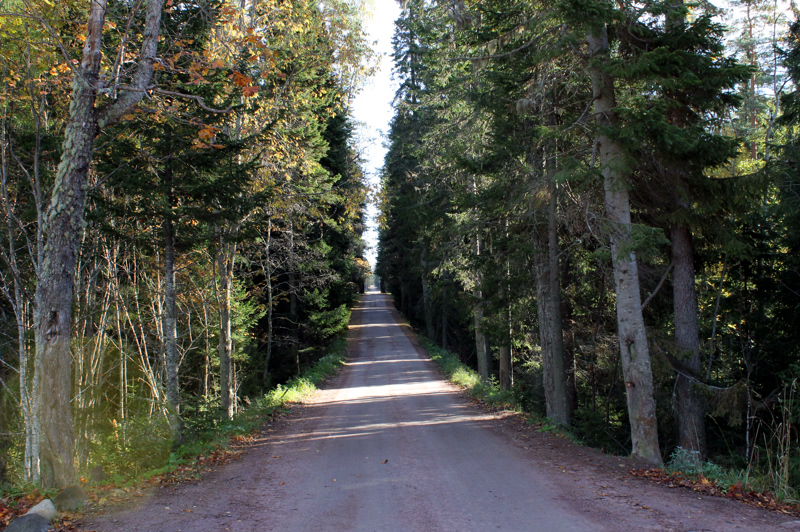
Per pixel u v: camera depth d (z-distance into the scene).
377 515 6.30
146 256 13.29
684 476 7.83
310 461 9.45
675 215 11.16
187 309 17.25
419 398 18.59
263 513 6.36
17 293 8.48
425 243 21.34
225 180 10.32
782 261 14.05
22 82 9.30
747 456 11.64
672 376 12.03
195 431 10.91
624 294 9.84
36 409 7.08
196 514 6.21
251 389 23.02
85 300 11.84
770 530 5.40
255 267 25.25
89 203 9.89
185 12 10.62
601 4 8.16
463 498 6.91
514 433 11.77
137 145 10.41
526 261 14.69
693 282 12.14
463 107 17.42
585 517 5.95
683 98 10.63
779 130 18.80
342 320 31.98
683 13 8.89
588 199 10.09
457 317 35.00
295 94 15.48
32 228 11.08
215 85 10.48
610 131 8.98
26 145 10.08
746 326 14.99
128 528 5.61
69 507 6.16
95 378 11.79
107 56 10.21
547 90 11.44
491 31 12.54
